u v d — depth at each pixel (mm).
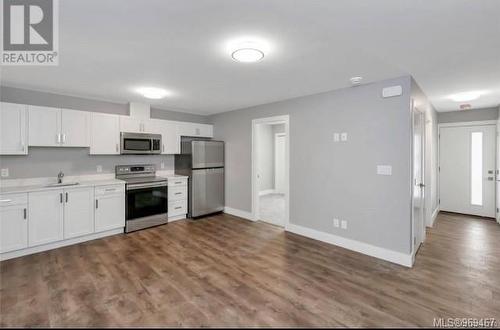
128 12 1681
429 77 2969
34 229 3236
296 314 2053
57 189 3412
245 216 5062
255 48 2152
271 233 4125
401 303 2195
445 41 2072
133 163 4723
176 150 5035
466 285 2488
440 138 5418
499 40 2039
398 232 2977
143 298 2264
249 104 4648
